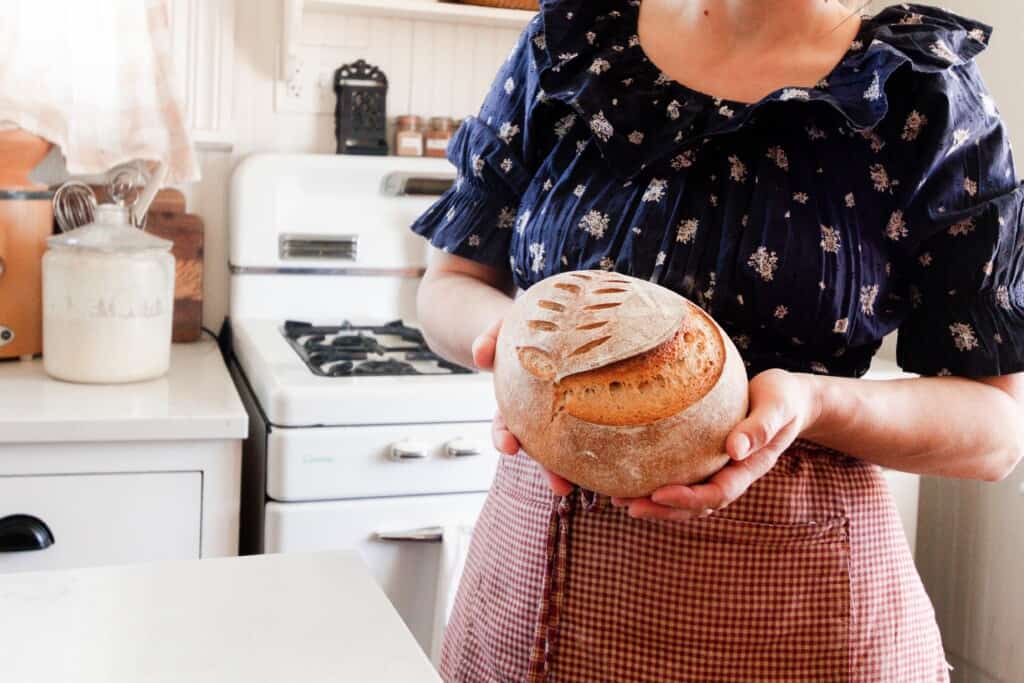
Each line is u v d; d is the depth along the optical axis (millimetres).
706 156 756
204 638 616
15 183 1636
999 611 1761
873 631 750
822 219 733
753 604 730
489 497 885
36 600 654
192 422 1406
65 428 1359
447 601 1494
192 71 1870
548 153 840
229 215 1938
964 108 728
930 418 705
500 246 897
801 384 656
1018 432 742
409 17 1976
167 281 1604
